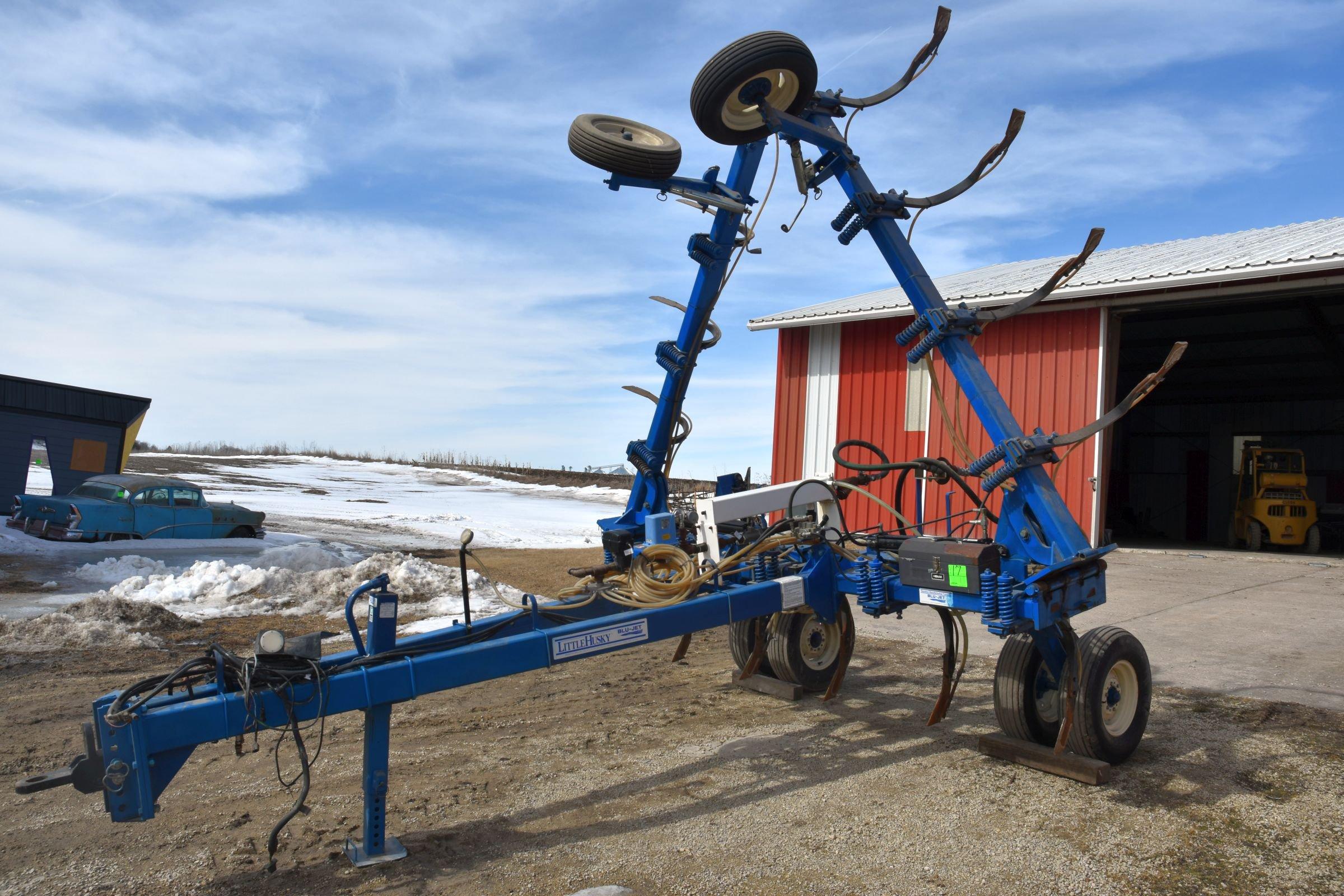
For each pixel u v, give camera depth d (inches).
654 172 250.8
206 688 146.7
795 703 251.3
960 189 220.1
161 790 136.0
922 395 616.7
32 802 175.3
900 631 355.3
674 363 301.0
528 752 208.4
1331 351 770.8
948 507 227.0
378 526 802.8
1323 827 165.2
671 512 290.0
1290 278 475.5
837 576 220.4
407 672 150.7
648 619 178.1
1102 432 538.6
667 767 198.4
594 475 1599.4
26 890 138.2
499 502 1184.2
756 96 234.2
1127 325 768.9
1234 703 245.6
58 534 536.7
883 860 152.1
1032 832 163.8
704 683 275.3
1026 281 607.8
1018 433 200.8
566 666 297.6
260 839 157.9
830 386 672.4
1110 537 823.7
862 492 243.4
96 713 133.6
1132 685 201.9
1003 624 183.5
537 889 140.8
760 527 263.9
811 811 173.6
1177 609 379.6
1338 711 239.0
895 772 195.3
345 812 171.0
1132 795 181.8
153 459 1504.7
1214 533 932.6
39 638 315.6
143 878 142.9
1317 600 400.5
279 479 1341.0
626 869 148.3
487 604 414.0
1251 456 711.7
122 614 346.0
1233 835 161.9
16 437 662.5
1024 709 202.7
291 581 438.6
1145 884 143.6
